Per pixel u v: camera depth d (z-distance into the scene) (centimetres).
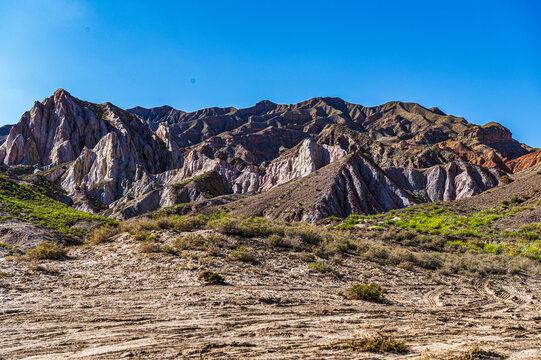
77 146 18175
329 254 2127
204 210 8906
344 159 10625
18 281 1158
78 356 594
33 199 7619
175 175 16825
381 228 4228
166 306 972
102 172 15000
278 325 841
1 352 608
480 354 664
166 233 2133
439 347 716
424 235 3806
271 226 2594
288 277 1501
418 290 1546
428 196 12888
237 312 950
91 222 5806
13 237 3656
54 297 1012
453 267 2233
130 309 928
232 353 625
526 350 716
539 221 4225
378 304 1200
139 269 1409
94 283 1193
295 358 610
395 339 763
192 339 702
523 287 1842
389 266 2088
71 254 1750
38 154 17588
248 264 1633
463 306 1288
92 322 805
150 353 613
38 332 725
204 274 1320
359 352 659
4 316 827
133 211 10894
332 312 1024
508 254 3048
